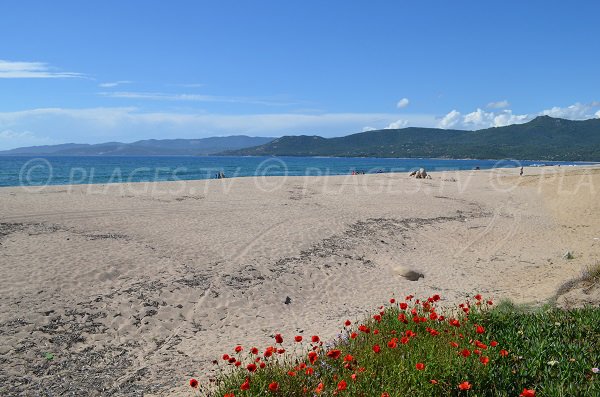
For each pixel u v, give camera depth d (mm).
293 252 12992
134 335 7680
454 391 3920
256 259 12086
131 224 15242
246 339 7758
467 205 24016
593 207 22547
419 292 10562
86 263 10492
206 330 8125
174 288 9641
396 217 19219
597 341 4777
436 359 4250
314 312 9289
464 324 5480
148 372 6402
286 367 4910
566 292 7797
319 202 22750
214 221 16469
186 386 5930
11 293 8461
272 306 9430
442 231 17203
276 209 19781
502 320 5523
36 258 10609
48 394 5695
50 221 15117
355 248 13945
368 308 9531
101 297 8852
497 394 3836
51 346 6988
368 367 4371
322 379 4309
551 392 3736
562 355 4445
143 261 11109
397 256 13633
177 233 14273
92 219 15805
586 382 3904
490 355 4340
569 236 16719
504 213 21781
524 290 10258
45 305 8195
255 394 4160
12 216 15766
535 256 13891
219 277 10547
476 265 12992
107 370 6438
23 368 6289
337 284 10984
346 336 5707
